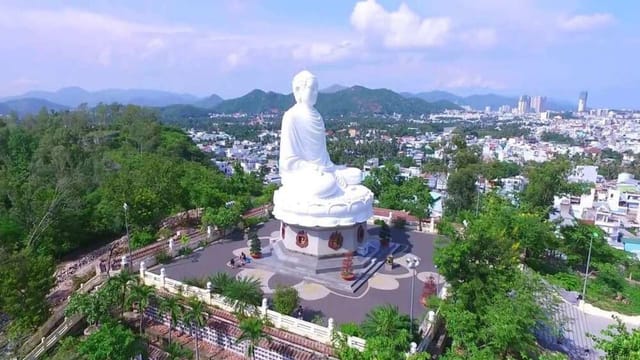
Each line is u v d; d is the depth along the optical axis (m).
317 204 36.97
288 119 41.12
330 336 26.62
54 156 78.44
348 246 38.84
